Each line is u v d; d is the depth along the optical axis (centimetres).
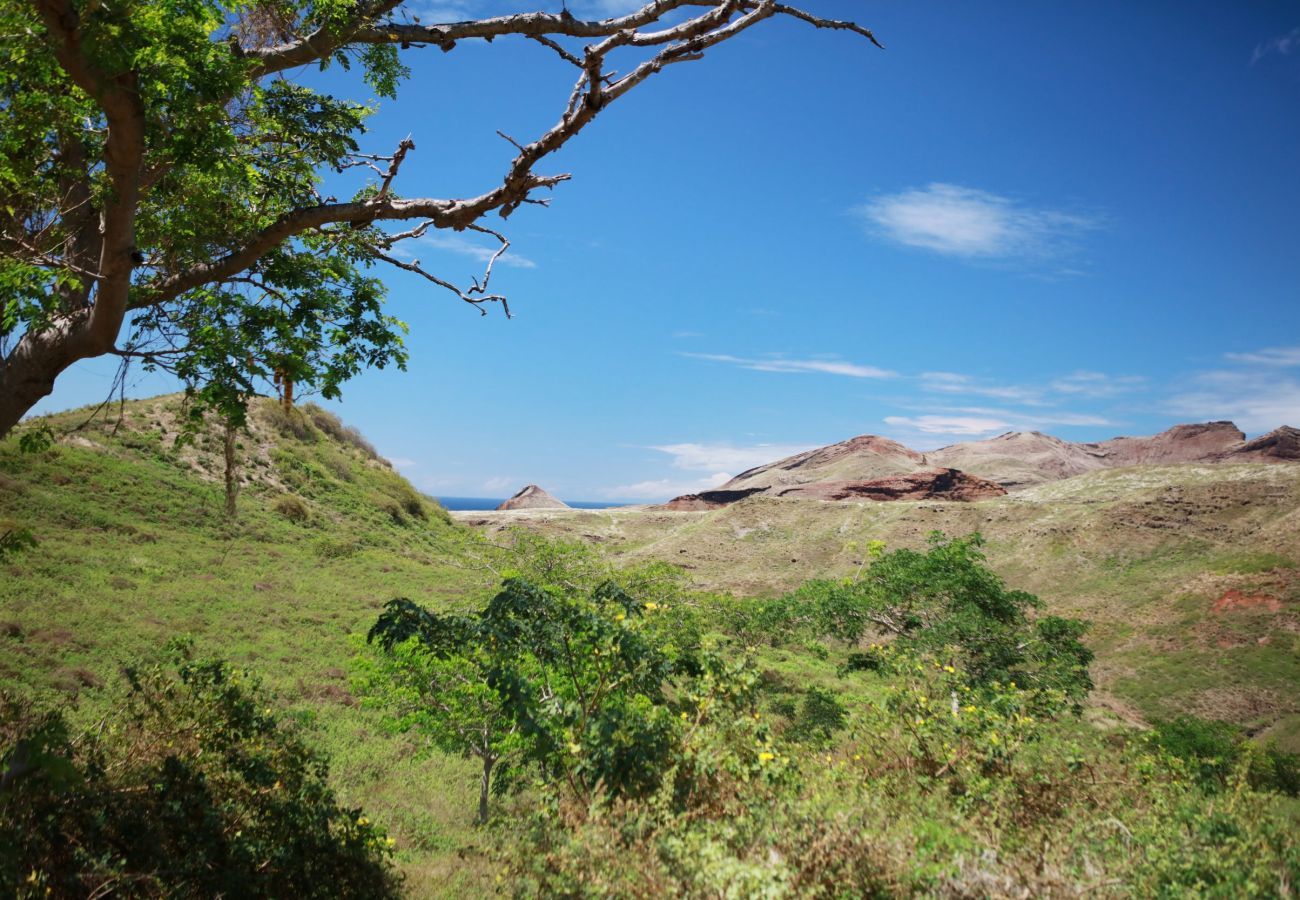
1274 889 367
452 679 1405
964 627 2273
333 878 675
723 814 460
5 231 684
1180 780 570
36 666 1631
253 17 761
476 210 674
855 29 697
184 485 4178
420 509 6309
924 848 394
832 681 3189
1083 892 366
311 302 745
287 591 3130
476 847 1067
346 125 862
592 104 623
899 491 18888
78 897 461
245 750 721
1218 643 5366
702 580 9600
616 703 638
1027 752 601
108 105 504
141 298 685
